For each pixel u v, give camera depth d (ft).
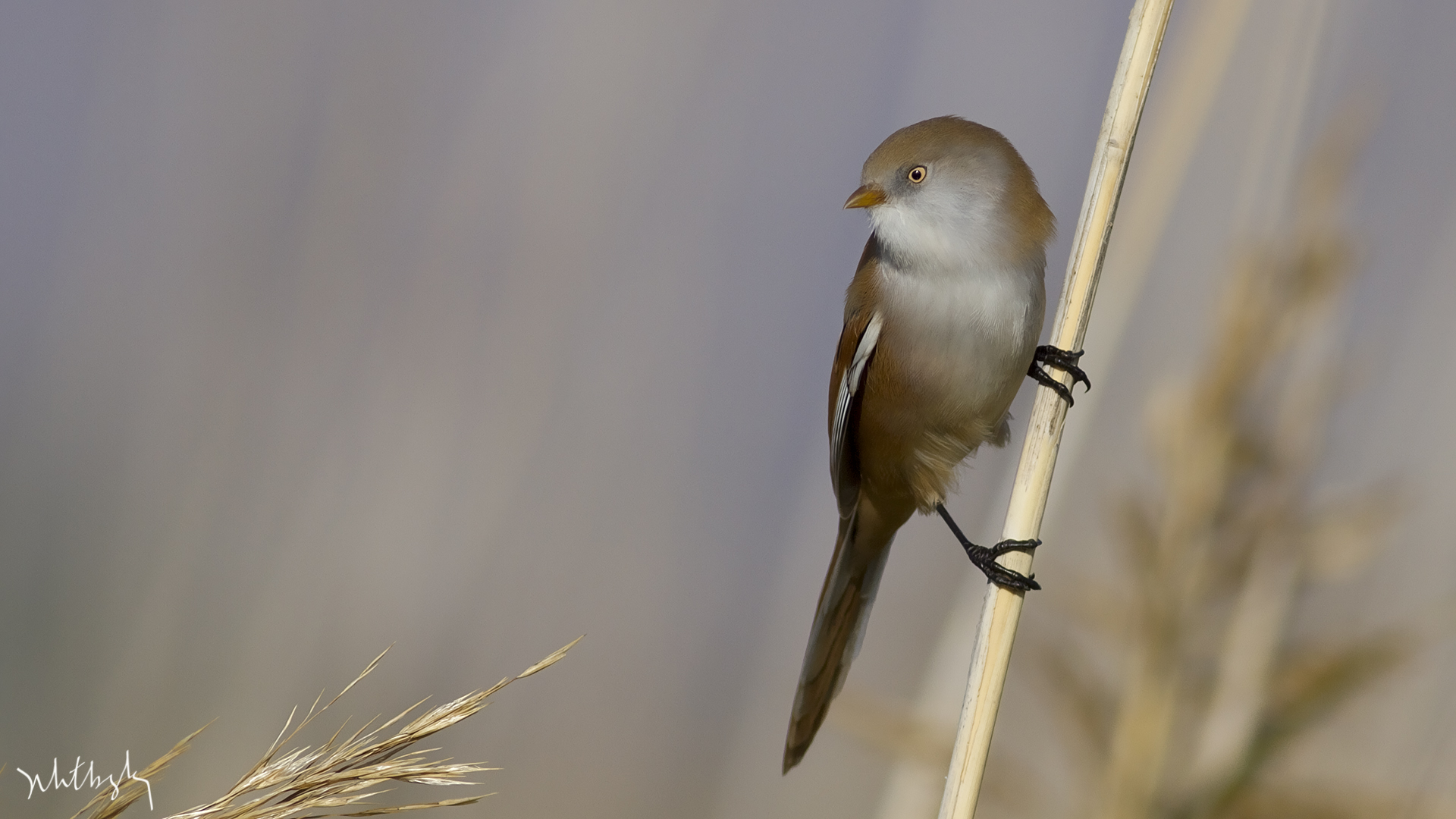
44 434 39.96
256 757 35.96
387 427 40.45
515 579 41.65
